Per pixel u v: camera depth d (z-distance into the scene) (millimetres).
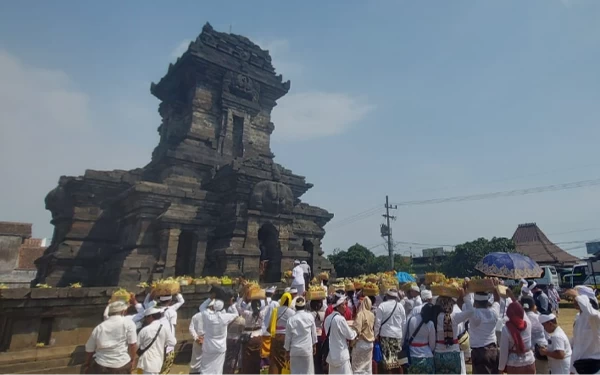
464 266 60156
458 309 9984
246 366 10922
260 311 11461
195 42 33219
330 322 8820
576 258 62469
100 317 13578
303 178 35031
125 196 26625
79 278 26141
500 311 11422
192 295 15680
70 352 12344
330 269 31766
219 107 34125
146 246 24188
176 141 33031
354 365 8930
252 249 24656
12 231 51188
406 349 8375
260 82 37219
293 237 27609
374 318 9406
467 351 11047
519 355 7730
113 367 7531
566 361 8172
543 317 8492
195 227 25312
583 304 7566
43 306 12281
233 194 26422
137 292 14227
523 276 12094
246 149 34188
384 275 16969
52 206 29234
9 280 49375
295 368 8773
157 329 8641
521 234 69438
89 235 27531
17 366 11234
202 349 9883
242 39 37469
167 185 26875
